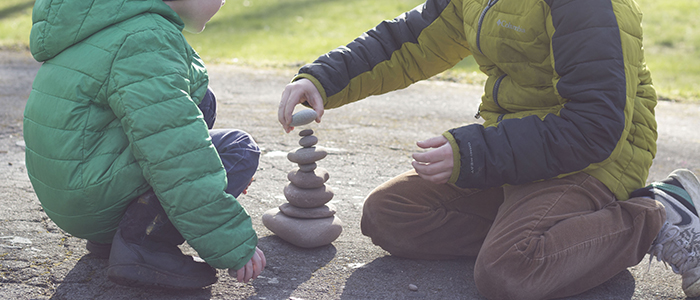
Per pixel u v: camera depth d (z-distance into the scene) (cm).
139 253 178
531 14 191
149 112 165
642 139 199
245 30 1058
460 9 225
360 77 229
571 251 182
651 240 193
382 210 221
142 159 167
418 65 236
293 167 339
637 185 204
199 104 209
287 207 237
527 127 184
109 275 178
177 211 169
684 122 520
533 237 182
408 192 222
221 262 176
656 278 217
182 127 169
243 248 177
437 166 186
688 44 973
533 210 189
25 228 236
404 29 232
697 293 199
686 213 199
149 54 169
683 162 399
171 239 186
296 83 221
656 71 800
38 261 208
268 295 193
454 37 231
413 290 201
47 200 181
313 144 232
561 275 185
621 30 181
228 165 198
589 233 184
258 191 296
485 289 189
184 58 179
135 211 179
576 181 195
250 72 682
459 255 226
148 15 175
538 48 194
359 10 1229
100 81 168
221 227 173
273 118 464
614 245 190
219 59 766
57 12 171
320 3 1306
